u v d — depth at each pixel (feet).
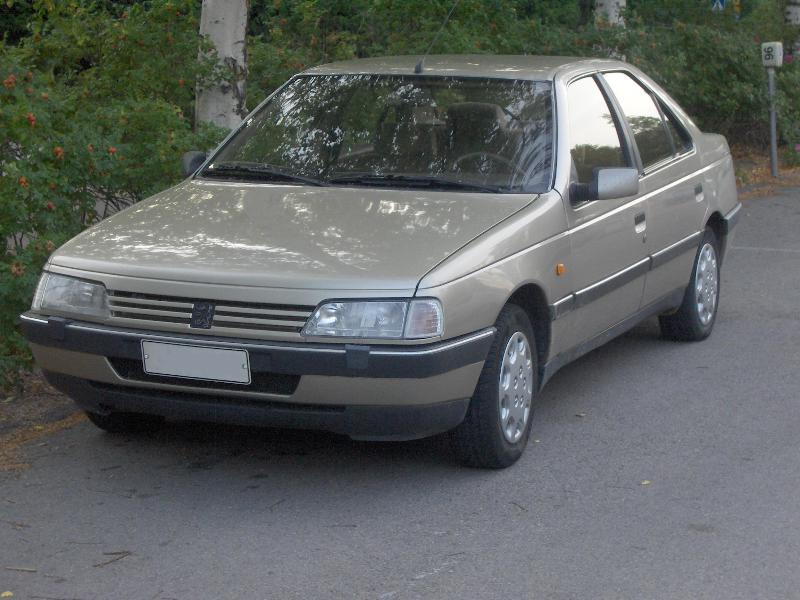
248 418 16.60
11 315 21.35
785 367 24.36
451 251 16.83
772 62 55.21
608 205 20.88
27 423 20.77
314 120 21.38
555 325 19.13
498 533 15.92
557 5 68.64
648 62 53.93
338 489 17.56
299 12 42.98
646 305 23.27
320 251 16.79
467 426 17.58
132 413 19.57
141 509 16.81
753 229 42.14
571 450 19.27
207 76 31.42
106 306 16.92
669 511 16.66
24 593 14.19
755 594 14.08
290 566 14.90
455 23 44.01
